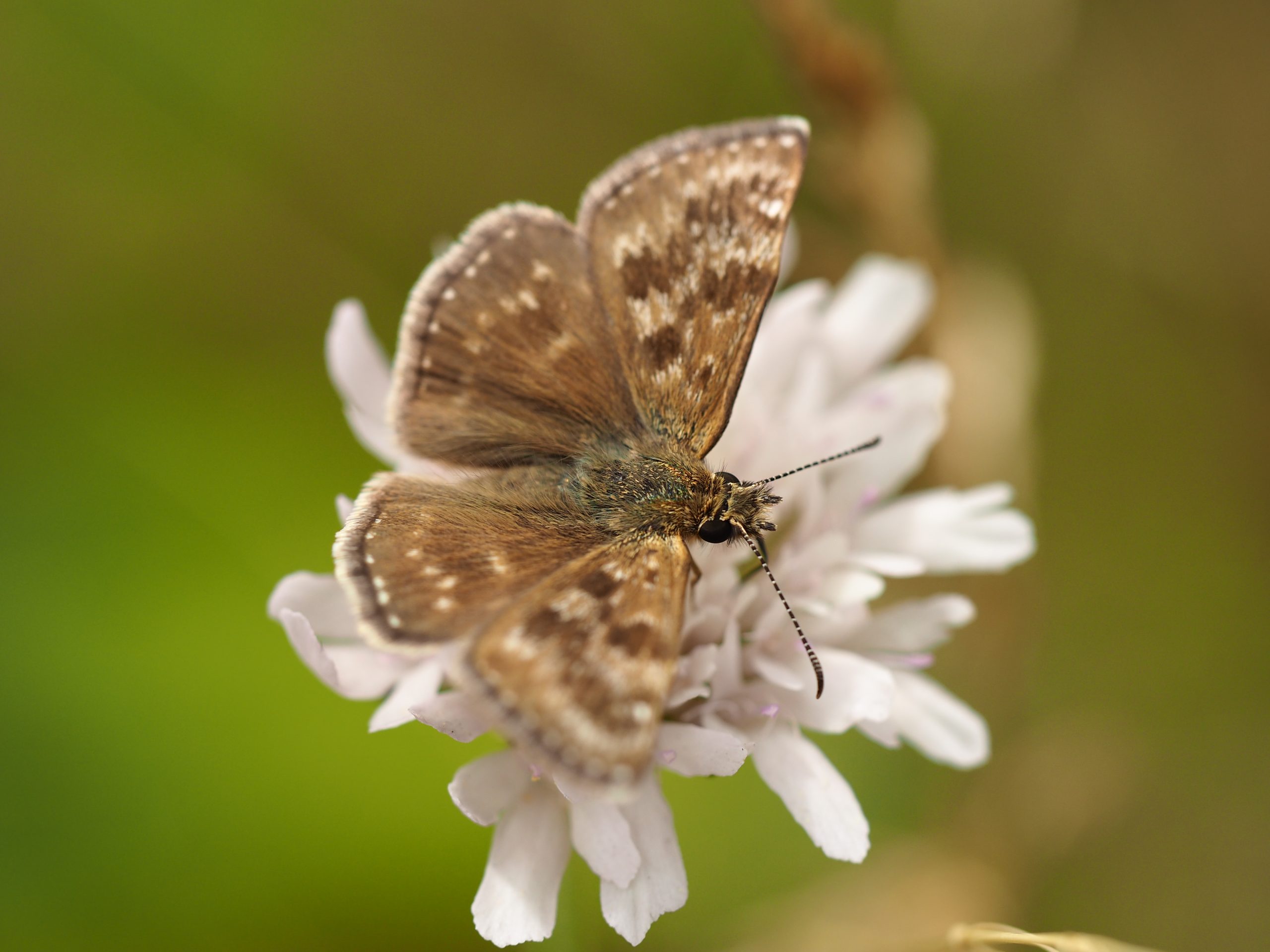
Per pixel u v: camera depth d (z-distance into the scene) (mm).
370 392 214
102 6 235
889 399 215
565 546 202
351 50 238
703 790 227
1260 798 232
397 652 199
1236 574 237
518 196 239
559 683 196
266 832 223
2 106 234
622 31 238
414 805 224
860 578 209
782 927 223
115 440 231
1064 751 229
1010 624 227
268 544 230
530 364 207
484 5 238
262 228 236
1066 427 241
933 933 222
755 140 207
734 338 206
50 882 220
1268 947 229
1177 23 237
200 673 226
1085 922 229
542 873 203
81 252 234
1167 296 240
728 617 208
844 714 206
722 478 206
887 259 221
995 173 240
